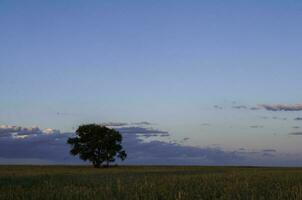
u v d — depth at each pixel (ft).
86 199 82.94
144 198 83.97
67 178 138.31
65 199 83.82
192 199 83.61
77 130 378.32
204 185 107.96
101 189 97.45
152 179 131.03
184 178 135.03
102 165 380.58
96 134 374.43
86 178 138.82
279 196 83.10
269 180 123.13
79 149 372.38
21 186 109.40
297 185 103.60
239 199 82.64
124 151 387.34
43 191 92.89
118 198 84.33
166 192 90.94
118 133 384.06
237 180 119.75
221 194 89.35
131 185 106.63
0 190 100.12
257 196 85.87
